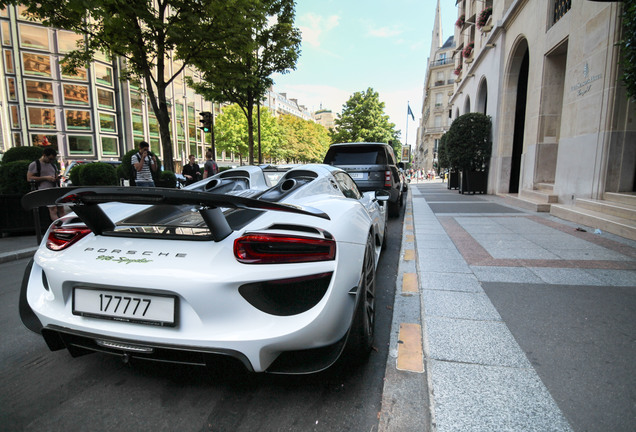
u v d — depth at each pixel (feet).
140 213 7.21
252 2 29.09
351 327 5.80
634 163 20.56
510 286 10.47
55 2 22.79
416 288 10.73
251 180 11.25
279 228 5.42
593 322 8.04
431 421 5.09
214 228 5.13
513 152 41.16
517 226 20.20
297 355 5.52
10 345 8.02
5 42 84.99
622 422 4.95
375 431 5.13
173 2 25.73
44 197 5.28
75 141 94.17
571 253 14.03
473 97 57.98
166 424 5.34
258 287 5.11
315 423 5.33
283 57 46.65
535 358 6.61
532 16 32.58
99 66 95.96
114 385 6.38
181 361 5.25
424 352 6.98
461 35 74.59
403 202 34.99
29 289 6.28
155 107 29.45
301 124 197.47
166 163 30.45
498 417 5.09
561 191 25.27
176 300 5.04
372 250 8.18
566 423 4.96
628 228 16.34
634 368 6.24
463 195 43.39
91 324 5.44
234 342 4.86
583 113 22.76
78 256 5.62
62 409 5.72
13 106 87.15
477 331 7.70
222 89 43.78
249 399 5.92
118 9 23.27
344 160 24.70
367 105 139.23
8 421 5.43
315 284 5.30
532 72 32.58
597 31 21.25
